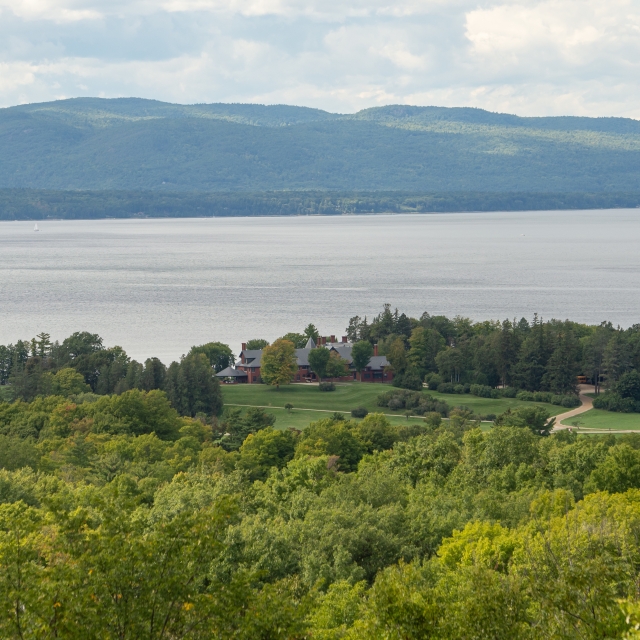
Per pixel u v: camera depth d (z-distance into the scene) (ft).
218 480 411.95
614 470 424.87
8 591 152.35
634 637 144.77
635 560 179.42
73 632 147.33
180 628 158.10
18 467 516.32
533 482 445.78
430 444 522.47
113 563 155.33
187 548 161.68
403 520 336.08
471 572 182.19
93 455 572.51
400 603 175.63
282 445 645.92
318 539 301.43
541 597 167.22
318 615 224.33
